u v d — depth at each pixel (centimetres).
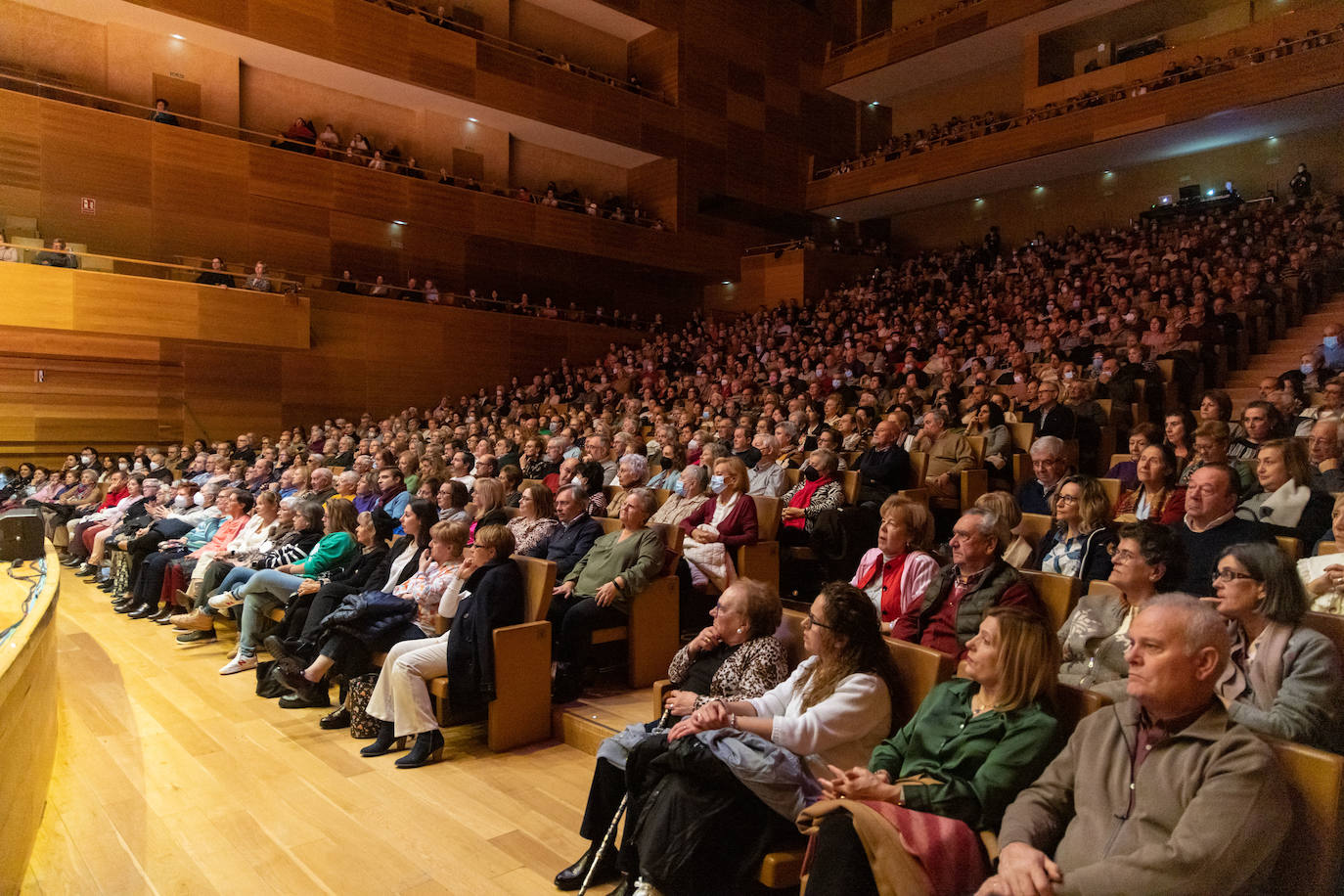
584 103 1619
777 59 1889
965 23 1669
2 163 1117
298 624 449
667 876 215
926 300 1441
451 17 1518
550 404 1394
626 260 1694
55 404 1172
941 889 174
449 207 1475
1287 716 190
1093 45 1658
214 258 1277
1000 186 1742
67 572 815
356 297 1407
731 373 1358
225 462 939
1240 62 1334
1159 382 763
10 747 225
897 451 573
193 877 250
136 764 335
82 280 1115
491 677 346
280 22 1289
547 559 450
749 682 262
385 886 246
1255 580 210
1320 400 582
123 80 1243
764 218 1948
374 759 343
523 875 254
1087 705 194
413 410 1339
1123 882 151
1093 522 337
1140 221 1513
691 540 453
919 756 208
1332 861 145
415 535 440
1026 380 895
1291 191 1370
